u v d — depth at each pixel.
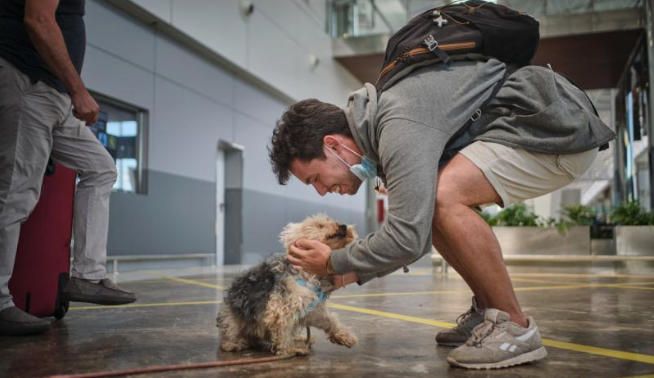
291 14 14.66
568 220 9.80
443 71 2.13
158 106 9.59
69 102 3.17
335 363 2.28
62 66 2.92
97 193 3.38
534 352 2.19
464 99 2.08
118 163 8.79
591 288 5.86
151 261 9.53
